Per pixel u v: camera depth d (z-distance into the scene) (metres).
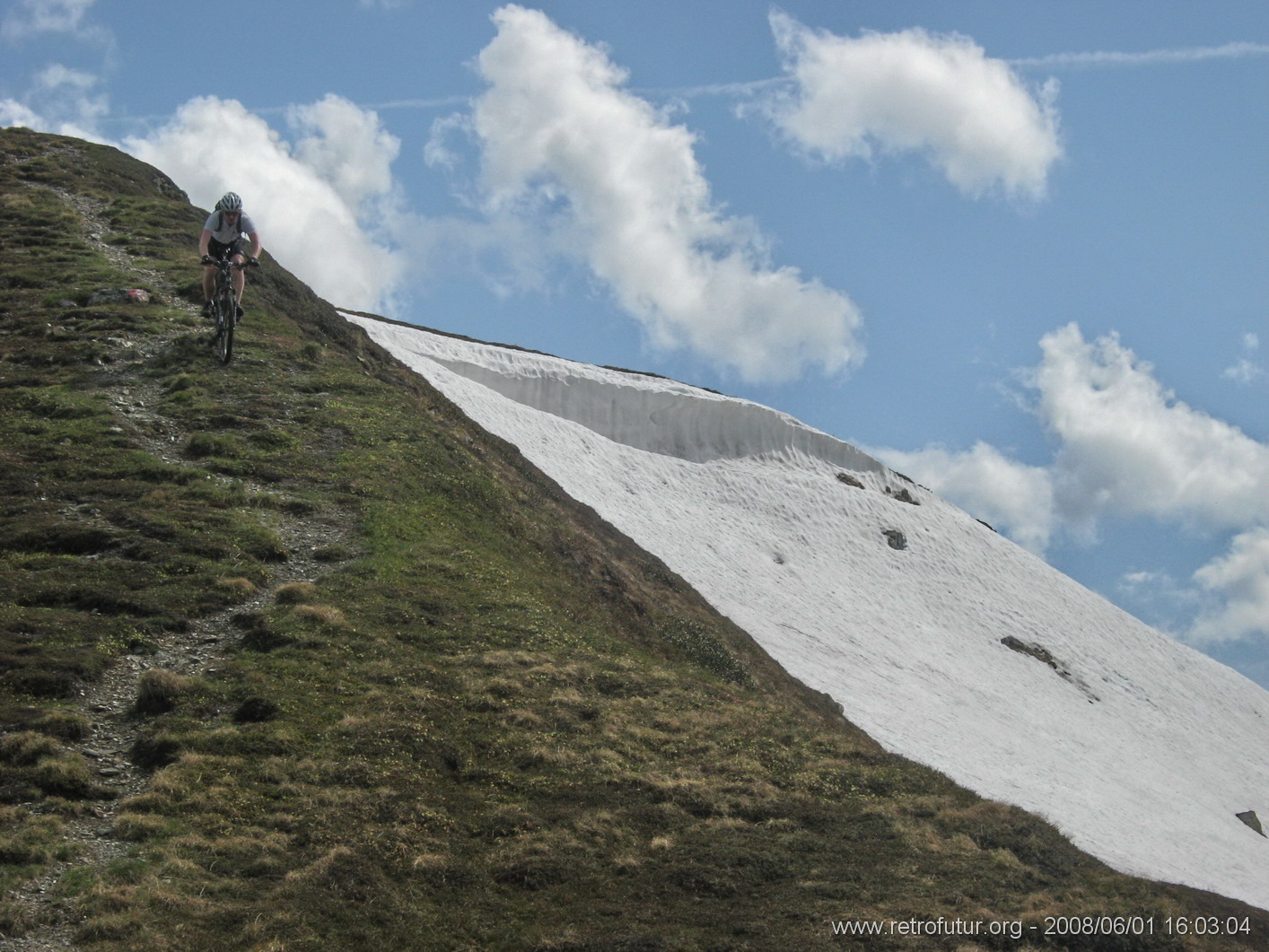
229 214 28.89
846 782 17.77
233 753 14.62
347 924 11.62
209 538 21.28
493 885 13.05
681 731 18.47
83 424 25.78
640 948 11.81
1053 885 15.55
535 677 19.12
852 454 79.88
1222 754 65.38
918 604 65.38
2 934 10.45
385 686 17.38
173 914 11.20
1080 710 60.94
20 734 13.89
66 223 41.28
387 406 32.03
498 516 29.05
